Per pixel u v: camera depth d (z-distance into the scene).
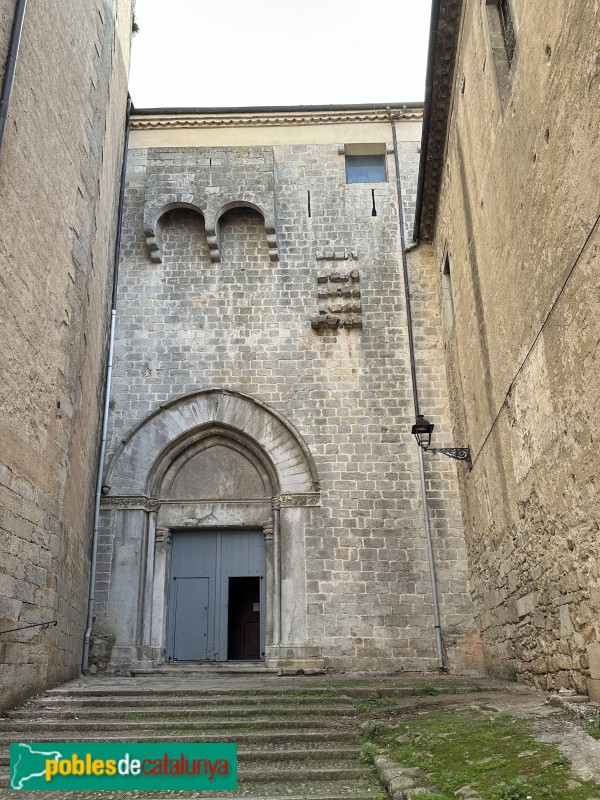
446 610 13.10
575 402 6.86
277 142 16.78
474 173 10.89
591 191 6.13
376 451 14.22
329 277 15.50
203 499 14.32
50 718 7.84
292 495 13.91
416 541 13.58
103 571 13.42
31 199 8.83
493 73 9.35
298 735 7.17
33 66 8.89
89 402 12.27
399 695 9.22
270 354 14.99
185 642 13.74
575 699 6.83
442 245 14.47
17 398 8.36
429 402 14.55
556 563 7.84
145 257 15.75
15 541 8.25
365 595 13.26
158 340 15.09
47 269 9.45
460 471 13.55
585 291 6.40
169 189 15.91
